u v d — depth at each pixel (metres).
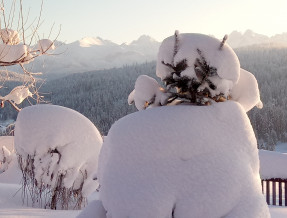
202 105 2.63
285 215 6.89
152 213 2.25
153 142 2.42
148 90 2.72
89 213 2.50
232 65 2.47
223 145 2.42
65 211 6.79
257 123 107.12
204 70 2.51
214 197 2.26
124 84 177.25
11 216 5.54
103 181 2.45
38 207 7.16
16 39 6.87
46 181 7.29
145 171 2.38
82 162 7.43
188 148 2.39
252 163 2.49
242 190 2.30
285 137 109.62
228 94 2.68
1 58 6.54
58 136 7.35
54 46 7.11
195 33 2.61
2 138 13.12
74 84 190.12
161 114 2.52
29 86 9.06
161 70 2.66
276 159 9.27
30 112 7.57
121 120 2.64
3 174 10.70
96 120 129.12
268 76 162.38
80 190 7.47
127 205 2.30
